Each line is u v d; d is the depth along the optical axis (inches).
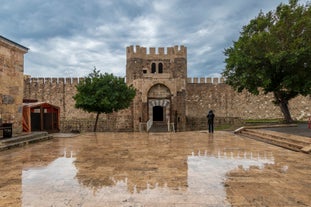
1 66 472.1
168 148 387.2
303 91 774.5
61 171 233.1
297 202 151.7
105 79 965.8
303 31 771.4
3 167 251.8
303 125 780.6
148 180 200.7
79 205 145.9
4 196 162.6
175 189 177.0
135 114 1169.4
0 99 468.4
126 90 1003.9
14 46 503.5
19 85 533.6
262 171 231.3
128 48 1483.8
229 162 273.4
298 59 708.0
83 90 942.4
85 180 201.3
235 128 829.2
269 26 844.0
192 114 1540.4
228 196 162.2
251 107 1485.0
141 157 306.3
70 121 1173.1
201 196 162.2
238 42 848.3
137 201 152.8
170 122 1153.4
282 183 192.5
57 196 162.4
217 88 1550.2
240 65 813.9
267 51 774.5
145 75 1448.1
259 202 151.4
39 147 407.2
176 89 1170.0
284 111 866.1
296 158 297.1
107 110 969.5
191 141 487.8
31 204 147.8
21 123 539.8
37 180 202.1
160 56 1493.6
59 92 1477.6
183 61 1499.8
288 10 782.5
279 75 810.2
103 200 154.5
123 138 560.4
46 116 675.4
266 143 451.5
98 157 307.6
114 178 207.2
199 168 244.2
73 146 418.3
